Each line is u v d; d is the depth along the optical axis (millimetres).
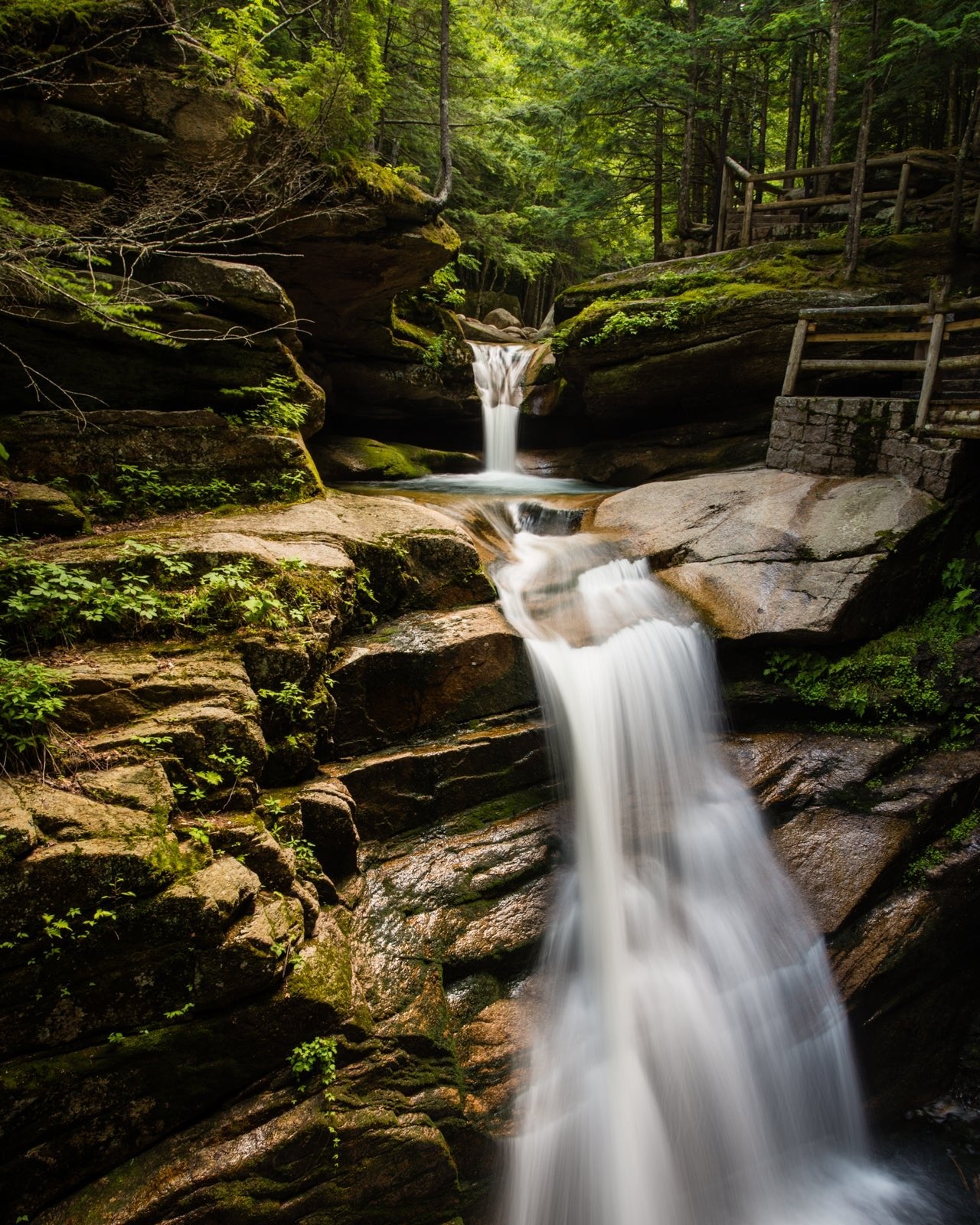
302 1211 4254
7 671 4746
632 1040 5941
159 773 4559
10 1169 3773
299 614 6090
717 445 12969
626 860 6910
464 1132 4840
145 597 5742
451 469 14000
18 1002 3807
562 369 14000
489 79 18797
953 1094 6828
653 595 8859
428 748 6789
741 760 7770
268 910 4566
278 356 8953
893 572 8586
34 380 7887
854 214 12320
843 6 14625
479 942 5801
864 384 11781
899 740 7809
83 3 7527
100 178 8094
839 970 6441
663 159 20594
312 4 10578
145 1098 4086
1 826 3824
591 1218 5281
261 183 8734
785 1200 5902
